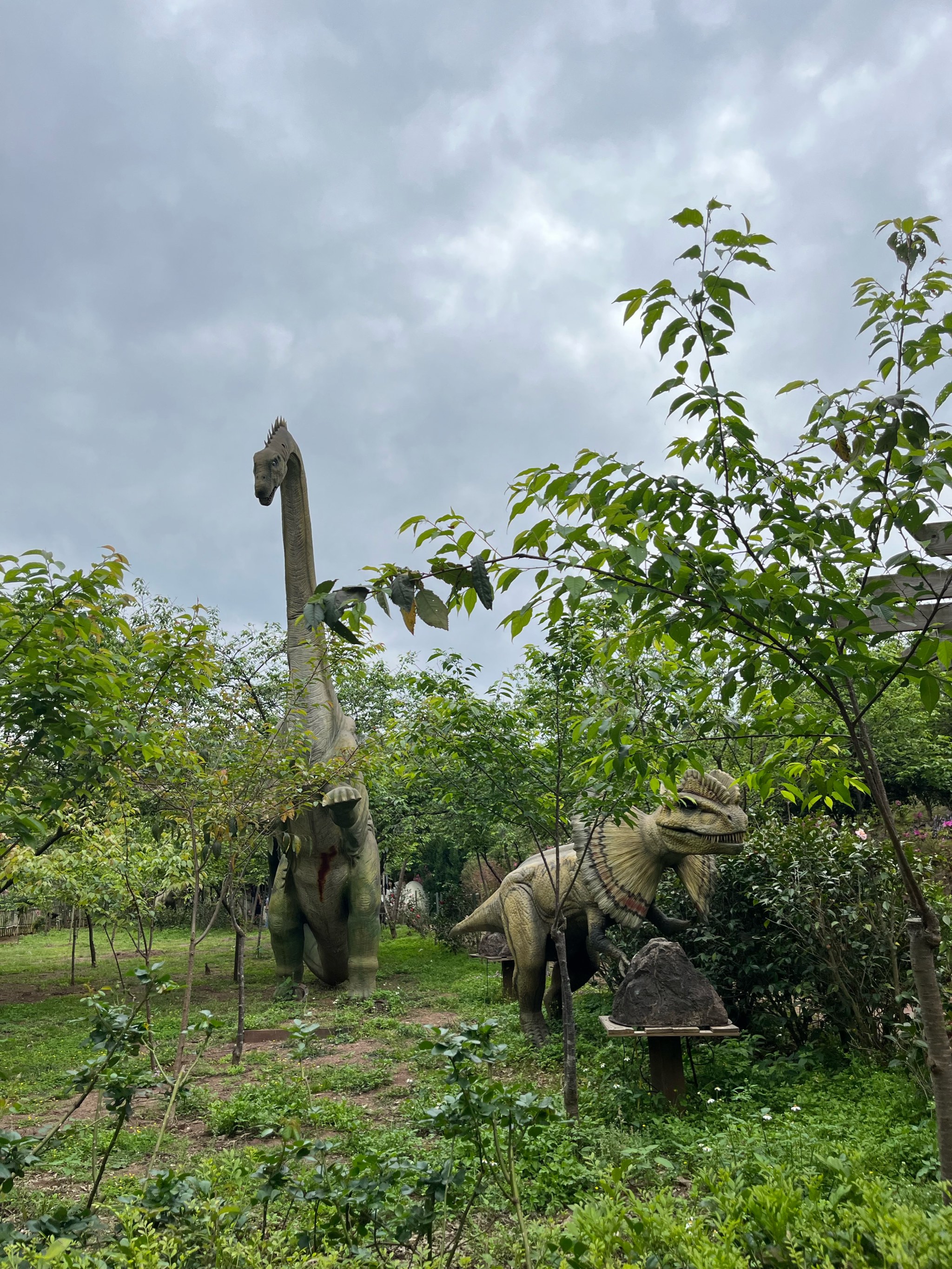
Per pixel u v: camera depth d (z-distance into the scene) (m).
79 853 8.17
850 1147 4.33
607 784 5.60
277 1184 3.12
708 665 3.59
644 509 2.84
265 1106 6.63
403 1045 9.19
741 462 3.03
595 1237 2.77
